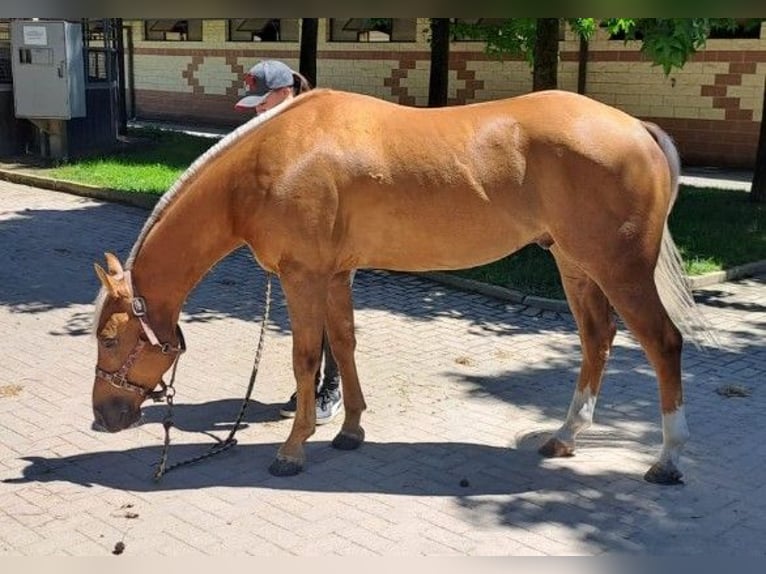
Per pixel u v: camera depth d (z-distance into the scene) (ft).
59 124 50.57
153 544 13.26
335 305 16.05
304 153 14.39
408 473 15.83
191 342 23.40
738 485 15.43
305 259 14.61
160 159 52.21
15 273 29.96
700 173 54.95
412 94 70.79
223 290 28.63
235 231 15.03
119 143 57.06
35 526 13.76
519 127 14.35
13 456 16.31
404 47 70.33
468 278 29.40
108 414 14.88
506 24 40.50
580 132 14.07
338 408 18.44
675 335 14.67
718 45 55.77
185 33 84.43
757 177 42.01
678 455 15.33
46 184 45.52
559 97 14.71
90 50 53.11
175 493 14.97
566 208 14.19
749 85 55.26
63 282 28.99
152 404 19.03
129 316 14.55
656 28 25.75
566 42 61.57
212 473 15.76
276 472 15.64
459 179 14.32
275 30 78.28
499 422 18.31
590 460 16.46
